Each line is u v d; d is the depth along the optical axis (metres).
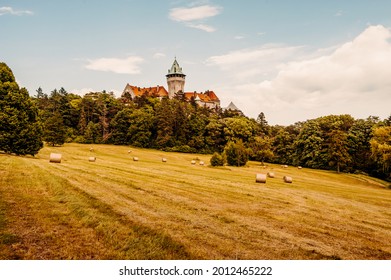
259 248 8.38
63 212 9.76
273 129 105.06
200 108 118.81
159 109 92.94
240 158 53.84
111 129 92.81
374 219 14.08
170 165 42.66
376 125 61.53
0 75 34.31
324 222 12.27
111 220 9.49
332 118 74.19
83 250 7.15
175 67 163.25
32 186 13.60
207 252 7.75
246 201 15.54
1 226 7.94
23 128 34.03
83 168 24.44
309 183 32.62
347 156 59.50
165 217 10.59
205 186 19.84
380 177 57.91
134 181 19.06
